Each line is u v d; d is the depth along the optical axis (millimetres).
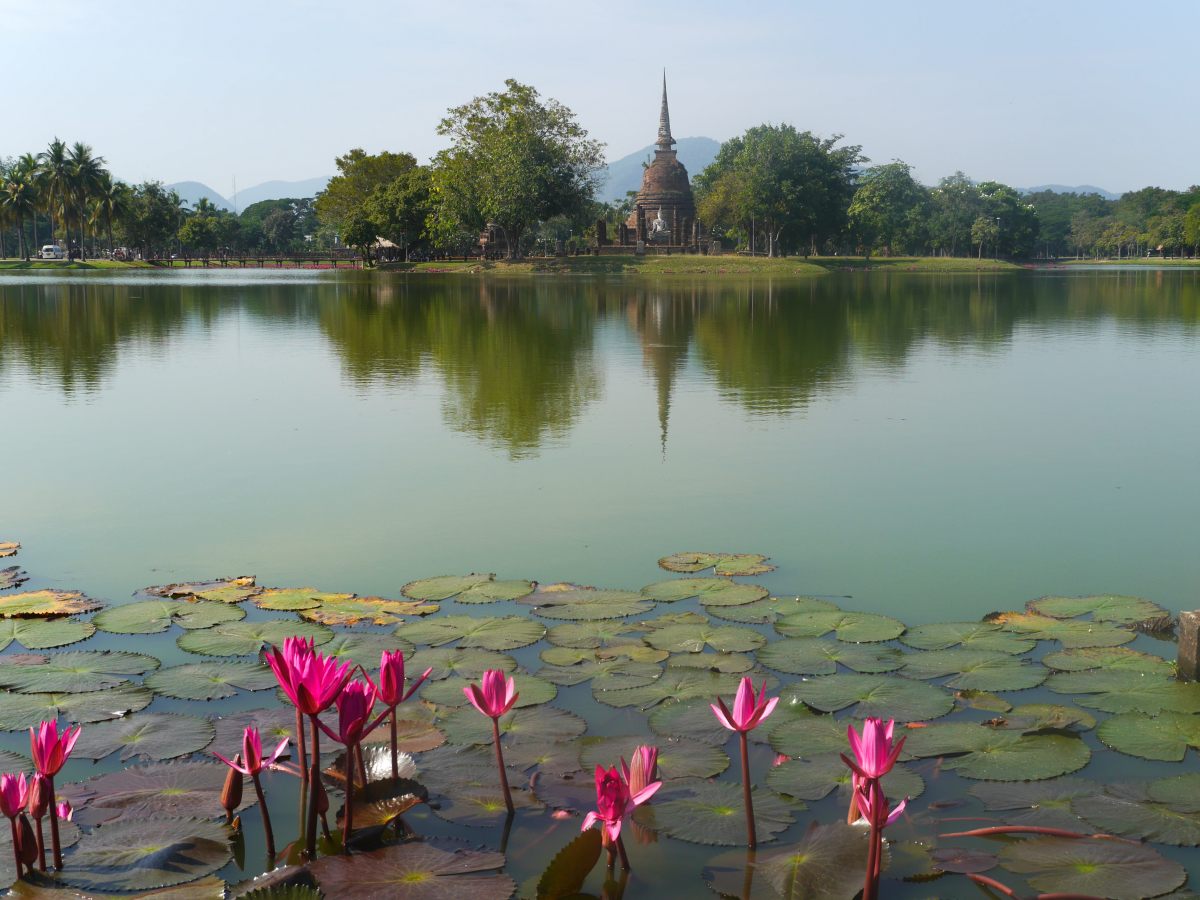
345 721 3676
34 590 6539
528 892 3496
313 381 16141
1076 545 7465
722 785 4184
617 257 80875
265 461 10305
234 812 3996
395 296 43250
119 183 94812
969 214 113188
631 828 3885
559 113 72625
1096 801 4039
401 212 85500
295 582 6742
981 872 3598
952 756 4414
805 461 10219
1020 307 36562
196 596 6383
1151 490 9031
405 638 5688
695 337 23859
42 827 3830
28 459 10414
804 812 4000
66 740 3639
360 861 3621
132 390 15211
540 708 4840
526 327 26844
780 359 19234
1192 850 3738
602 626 5891
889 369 17656
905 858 3668
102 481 9461
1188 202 130000
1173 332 25703
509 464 10133
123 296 42562
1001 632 5727
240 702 4988
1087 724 4672
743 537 7703
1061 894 3465
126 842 3754
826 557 7238
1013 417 12711
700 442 11148
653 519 8180
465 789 4133
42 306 35625
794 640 5625
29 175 87375
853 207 103125
